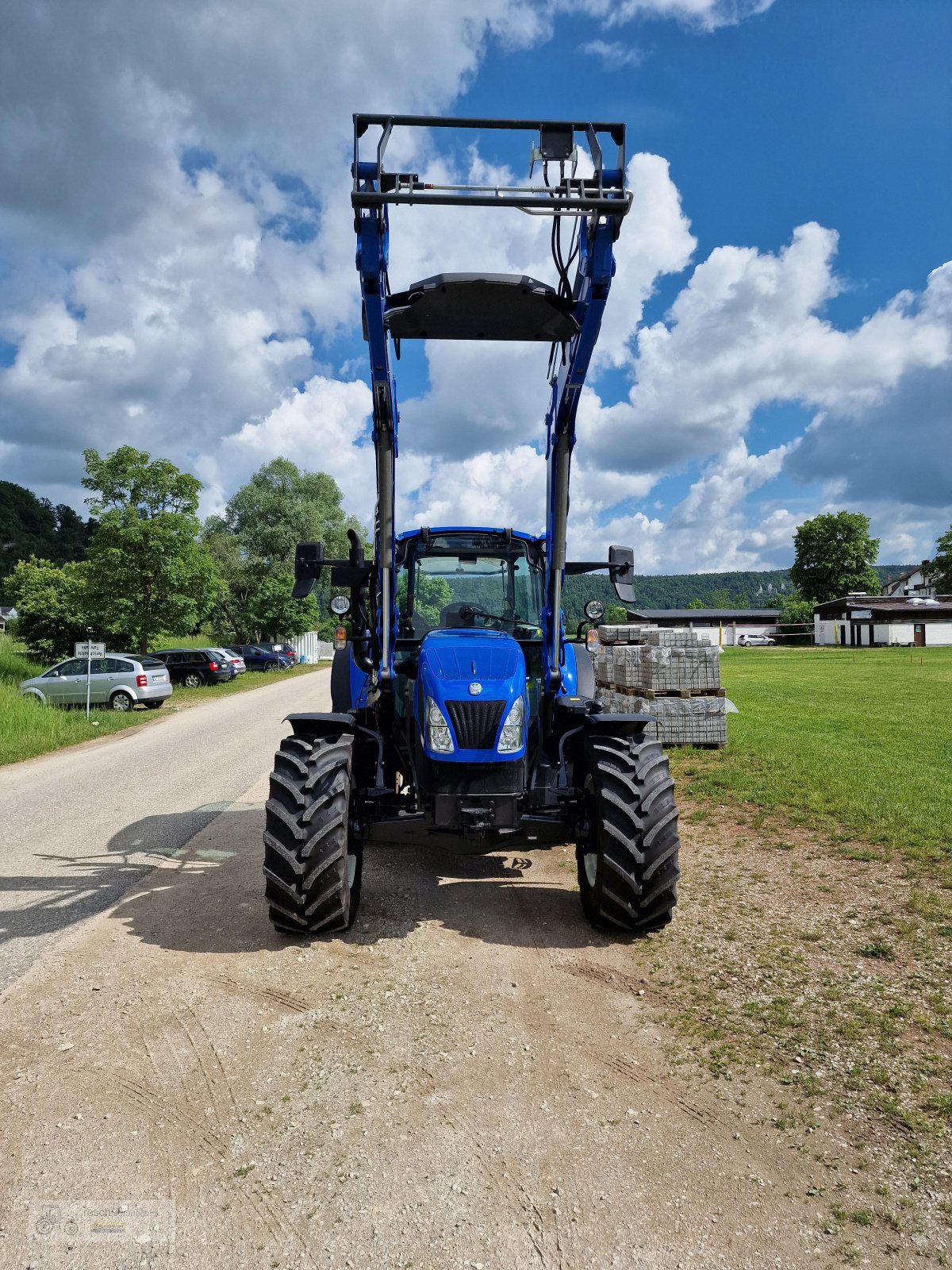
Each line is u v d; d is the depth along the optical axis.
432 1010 3.49
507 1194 2.33
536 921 4.60
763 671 28.66
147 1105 2.78
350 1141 2.57
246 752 12.08
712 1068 3.00
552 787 4.74
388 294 4.30
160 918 4.70
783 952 4.04
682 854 5.86
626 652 11.97
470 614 5.34
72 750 13.25
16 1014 3.48
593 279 4.18
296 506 56.66
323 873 4.07
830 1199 2.30
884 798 7.11
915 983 3.65
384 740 5.02
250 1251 2.10
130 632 25.70
